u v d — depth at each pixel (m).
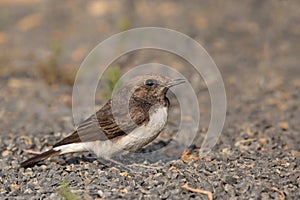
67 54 20.20
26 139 12.52
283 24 22.55
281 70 18.53
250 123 13.83
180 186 9.23
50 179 9.84
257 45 20.61
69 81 17.50
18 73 18.48
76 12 24.47
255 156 11.12
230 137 12.71
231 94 16.52
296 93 16.41
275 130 13.16
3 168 10.69
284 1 23.34
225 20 22.92
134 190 9.24
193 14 23.53
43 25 23.55
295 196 8.88
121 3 24.34
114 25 22.58
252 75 18.11
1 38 22.27
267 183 9.35
